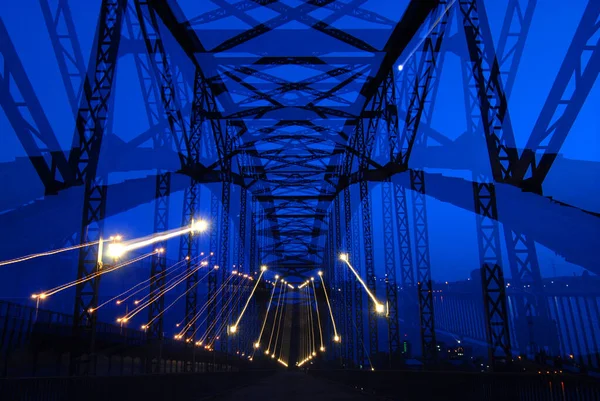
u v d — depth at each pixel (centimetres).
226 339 5788
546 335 1959
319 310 11906
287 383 5122
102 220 2261
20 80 2072
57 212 2970
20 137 2184
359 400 2503
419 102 3462
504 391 1314
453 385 1653
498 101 2070
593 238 2089
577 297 2875
